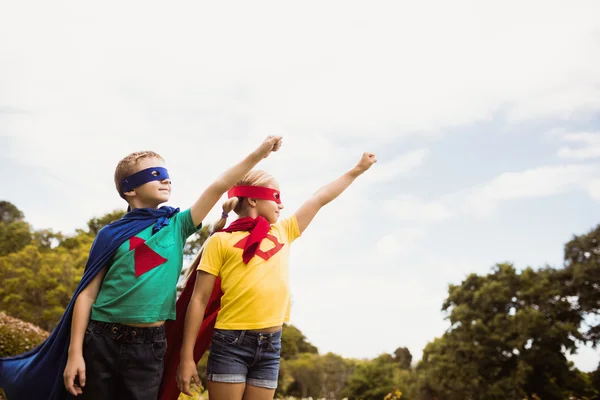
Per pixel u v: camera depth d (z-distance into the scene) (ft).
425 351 121.08
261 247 9.78
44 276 106.32
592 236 105.81
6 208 229.86
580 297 103.86
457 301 115.85
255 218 10.08
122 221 8.91
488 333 104.83
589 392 100.32
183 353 9.29
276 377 9.55
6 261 111.55
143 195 9.28
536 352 101.09
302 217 10.75
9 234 158.10
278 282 9.66
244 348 9.21
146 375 8.39
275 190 10.19
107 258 8.48
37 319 101.91
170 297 8.75
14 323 31.48
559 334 99.40
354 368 140.77
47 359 8.48
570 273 106.42
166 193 9.44
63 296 105.40
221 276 9.64
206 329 10.03
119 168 9.44
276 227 10.44
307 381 138.51
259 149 9.09
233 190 10.27
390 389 119.85
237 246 9.61
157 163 9.47
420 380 114.42
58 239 159.84
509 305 109.70
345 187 11.05
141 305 8.32
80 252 124.77
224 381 9.08
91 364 8.10
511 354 104.17
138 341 8.33
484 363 102.99
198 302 9.50
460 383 103.35
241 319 9.27
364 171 11.16
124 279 8.39
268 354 9.39
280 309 9.60
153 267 8.59
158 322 8.61
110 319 8.23
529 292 105.91
